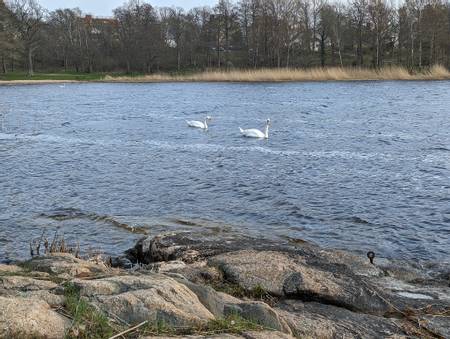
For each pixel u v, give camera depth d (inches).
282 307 294.0
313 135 1134.4
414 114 1441.9
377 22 3437.5
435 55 3366.1
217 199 640.4
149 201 633.6
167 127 1290.6
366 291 313.4
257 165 836.6
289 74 2878.9
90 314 204.7
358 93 2130.9
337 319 281.1
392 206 605.3
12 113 1615.4
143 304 217.5
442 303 327.0
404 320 294.4
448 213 577.3
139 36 4094.5
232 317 230.8
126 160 882.8
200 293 255.3
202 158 898.1
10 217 568.7
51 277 268.4
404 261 431.5
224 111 1626.5
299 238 498.0
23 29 3850.9
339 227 534.0
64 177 762.2
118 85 3014.3
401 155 904.3
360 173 773.3
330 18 3710.6
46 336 187.6
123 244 481.1
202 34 4163.4
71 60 4429.1
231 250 392.5
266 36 3732.8
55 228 531.2
